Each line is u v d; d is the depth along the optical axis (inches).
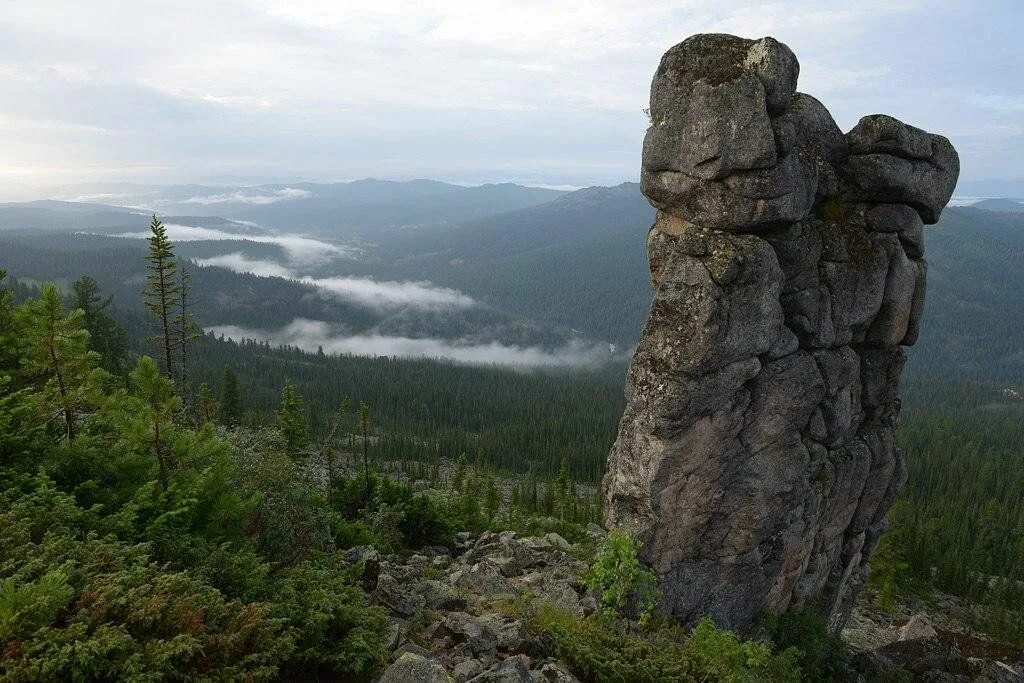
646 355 739.4
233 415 3558.1
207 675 309.3
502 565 806.5
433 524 1031.6
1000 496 5428.2
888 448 914.7
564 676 458.9
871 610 2255.2
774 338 743.1
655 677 503.5
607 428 7760.8
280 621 350.6
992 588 2950.3
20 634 284.7
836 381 810.2
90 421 551.5
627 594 716.0
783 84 693.3
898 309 834.8
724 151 699.4
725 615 792.9
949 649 1146.7
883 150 799.1
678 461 729.0
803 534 843.4
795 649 767.1
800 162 728.3
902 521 3147.1
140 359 494.3
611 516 788.0
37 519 384.5
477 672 432.5
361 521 949.2
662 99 748.0
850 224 803.4
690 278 711.1
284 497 623.8
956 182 863.7
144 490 439.5
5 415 476.7
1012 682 1087.6
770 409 764.6
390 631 445.7
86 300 2209.6
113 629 295.4
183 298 1803.6
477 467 5022.1
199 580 370.6
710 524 768.9
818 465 826.8
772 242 753.6
